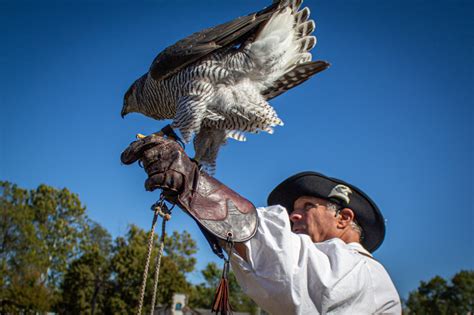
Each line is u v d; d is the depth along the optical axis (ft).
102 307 123.34
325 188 9.42
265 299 7.06
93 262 130.52
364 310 7.47
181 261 163.63
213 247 7.11
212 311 6.86
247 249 7.11
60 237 183.93
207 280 166.91
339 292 7.10
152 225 7.18
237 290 122.31
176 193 7.27
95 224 194.90
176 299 120.57
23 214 139.03
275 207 7.84
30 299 128.57
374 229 9.56
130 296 118.52
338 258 7.54
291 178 9.80
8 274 131.03
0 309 128.57
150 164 7.48
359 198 9.52
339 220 9.29
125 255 122.93
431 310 147.54
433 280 151.64
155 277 6.96
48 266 159.63
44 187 190.90
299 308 6.89
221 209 7.22
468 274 147.02
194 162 7.64
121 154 7.80
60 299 131.75
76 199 192.65
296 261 7.14
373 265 8.20
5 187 141.28
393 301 8.09
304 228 9.32
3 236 134.31
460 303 145.59
